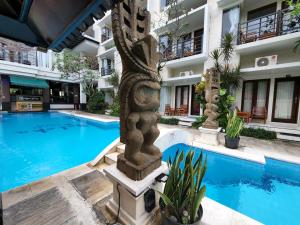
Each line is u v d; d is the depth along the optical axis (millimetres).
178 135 5121
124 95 1808
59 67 15094
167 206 1747
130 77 1760
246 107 8891
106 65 17234
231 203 2994
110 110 14156
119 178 1828
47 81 16969
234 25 8336
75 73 16859
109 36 17047
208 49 9266
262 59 7523
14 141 6766
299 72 7246
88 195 2352
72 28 2557
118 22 1702
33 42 3588
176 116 10680
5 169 4305
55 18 2496
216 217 1993
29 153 5477
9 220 1849
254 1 8133
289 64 6531
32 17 2777
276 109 8047
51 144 6512
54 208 2066
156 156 2078
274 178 3891
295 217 2645
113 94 15008
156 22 11312
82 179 2789
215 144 5160
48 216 1931
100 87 17031
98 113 14977
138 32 2023
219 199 3123
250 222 1916
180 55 10773
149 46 1797
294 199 3115
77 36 2885
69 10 2201
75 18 2262
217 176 3973
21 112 14914
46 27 2846
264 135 6336
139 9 2004
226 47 7918
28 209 2031
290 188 3480
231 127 4918
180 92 12062
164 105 12195
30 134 7965
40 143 6586
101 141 7090
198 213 1790
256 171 3986
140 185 1691
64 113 15109
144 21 2096
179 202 1698
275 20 7422
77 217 1935
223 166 4453
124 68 1861
